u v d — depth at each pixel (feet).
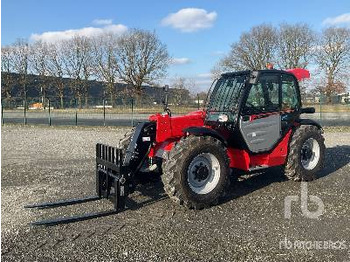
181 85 113.91
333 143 40.37
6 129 65.05
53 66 177.99
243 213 17.04
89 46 172.45
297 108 22.65
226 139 20.08
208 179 18.17
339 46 147.84
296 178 22.18
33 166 28.53
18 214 17.16
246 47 152.66
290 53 152.56
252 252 12.99
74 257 12.76
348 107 92.27
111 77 168.35
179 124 19.56
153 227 15.42
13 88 177.78
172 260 12.48
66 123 81.71
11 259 12.67
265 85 20.90
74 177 24.50
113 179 18.03
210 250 13.19
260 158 20.99
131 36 164.14
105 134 54.70
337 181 22.68
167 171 17.28
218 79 22.26
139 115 95.86
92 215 16.56
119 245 13.69
